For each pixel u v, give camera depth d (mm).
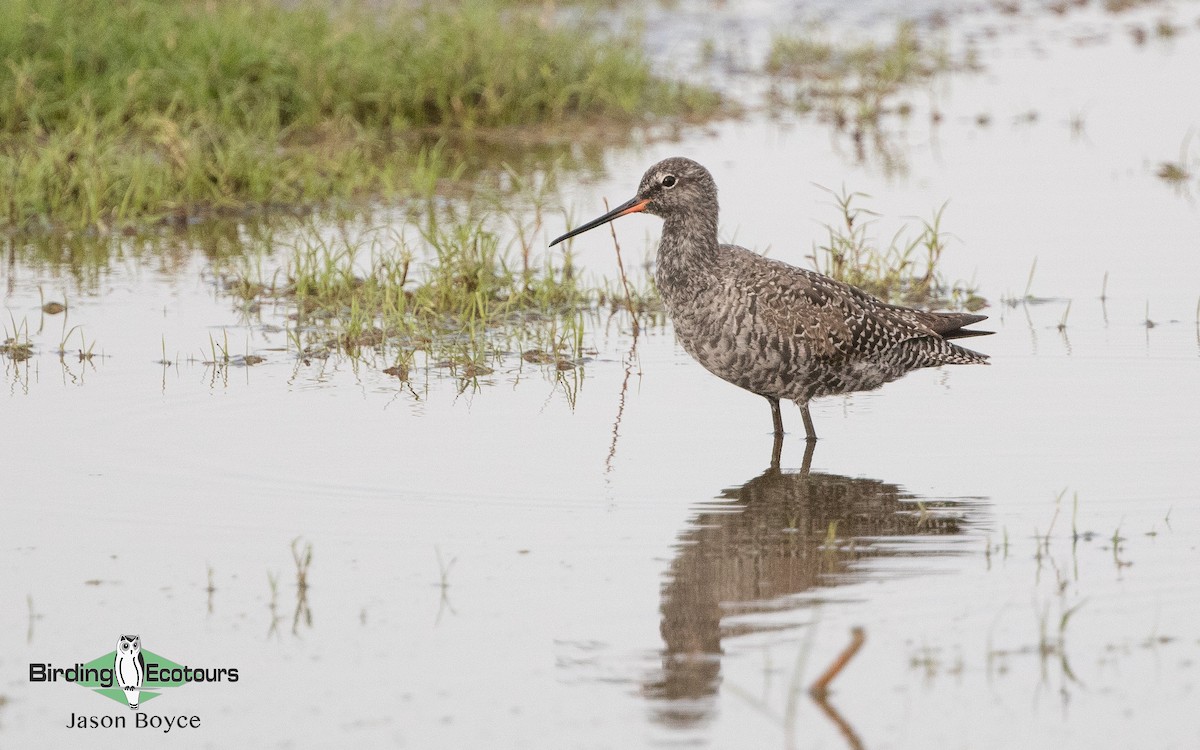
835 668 8492
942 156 22625
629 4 32750
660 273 13094
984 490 11320
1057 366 14414
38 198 19469
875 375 12977
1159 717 8125
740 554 10156
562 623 9141
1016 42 30859
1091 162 22125
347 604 9398
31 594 9484
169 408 13148
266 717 8125
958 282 17031
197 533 10430
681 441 12562
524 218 19625
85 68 22672
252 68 23047
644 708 8219
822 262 17422
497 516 10797
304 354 14914
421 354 15109
